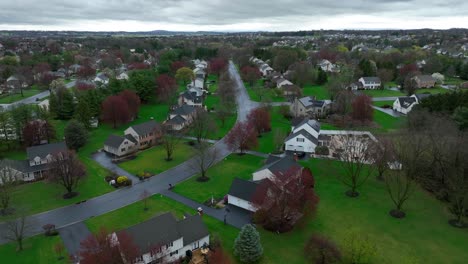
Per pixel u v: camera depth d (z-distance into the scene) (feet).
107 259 138.41
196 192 223.51
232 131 297.33
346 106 382.63
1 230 183.73
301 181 195.72
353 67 585.63
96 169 265.13
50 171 227.40
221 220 188.75
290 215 180.75
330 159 268.62
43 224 188.55
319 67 625.00
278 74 612.70
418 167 228.02
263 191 185.37
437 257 155.74
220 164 270.67
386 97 485.56
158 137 330.54
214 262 152.25
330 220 187.11
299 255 157.89
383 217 189.88
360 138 253.85
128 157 291.38
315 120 357.61
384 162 231.09
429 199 208.95
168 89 460.96
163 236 154.51
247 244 152.25
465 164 210.18
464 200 183.83
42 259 158.61
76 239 173.68
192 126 347.36
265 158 280.51
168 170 262.47
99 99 386.73
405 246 163.84
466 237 171.22
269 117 348.38
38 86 569.23
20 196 224.33
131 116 395.75
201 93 504.84
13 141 304.50
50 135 318.04
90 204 210.79
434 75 573.33
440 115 288.71
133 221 189.88
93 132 356.18
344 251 158.51
